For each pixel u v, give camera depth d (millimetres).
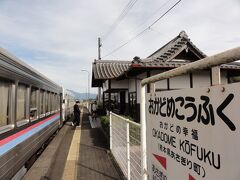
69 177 6199
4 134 4762
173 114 2168
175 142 2131
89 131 14617
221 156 1515
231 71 11195
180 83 11148
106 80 17109
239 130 1363
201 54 12383
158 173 2531
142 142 3074
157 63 10086
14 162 5395
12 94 5457
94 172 6559
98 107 22906
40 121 8625
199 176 1757
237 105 1381
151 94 2744
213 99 1593
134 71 11305
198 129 1770
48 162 7902
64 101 19625
